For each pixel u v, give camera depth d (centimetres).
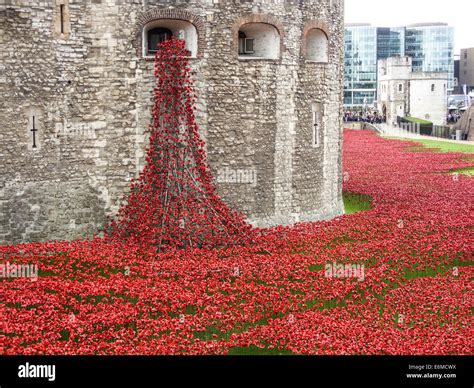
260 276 1800
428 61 14300
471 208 2834
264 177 2356
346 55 14062
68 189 2094
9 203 2009
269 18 2320
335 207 2709
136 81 2144
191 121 2170
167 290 1652
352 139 6806
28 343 1384
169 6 2166
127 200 2152
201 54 2209
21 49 2005
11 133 2003
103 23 2105
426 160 4731
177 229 2047
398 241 2197
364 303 1652
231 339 1415
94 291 1612
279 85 2366
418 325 1495
